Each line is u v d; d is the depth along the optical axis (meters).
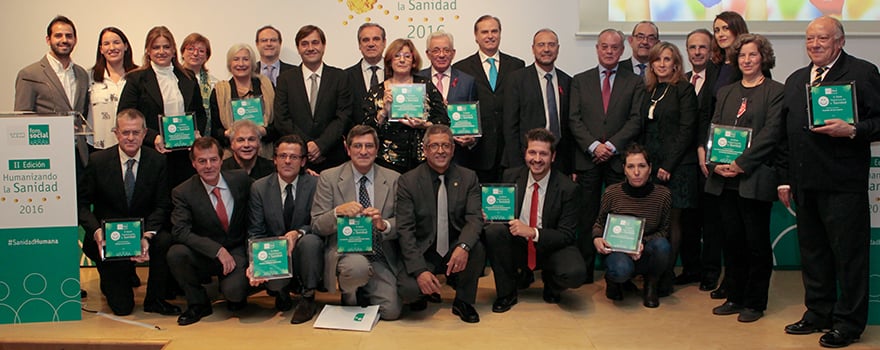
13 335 3.71
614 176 4.56
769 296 4.40
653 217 4.21
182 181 4.54
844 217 3.38
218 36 5.58
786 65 5.56
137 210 4.14
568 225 4.19
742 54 3.86
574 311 4.11
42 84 4.64
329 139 4.61
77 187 4.16
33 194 3.91
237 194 4.04
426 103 4.45
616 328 3.79
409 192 3.97
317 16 5.58
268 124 4.80
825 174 3.37
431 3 5.57
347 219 3.83
